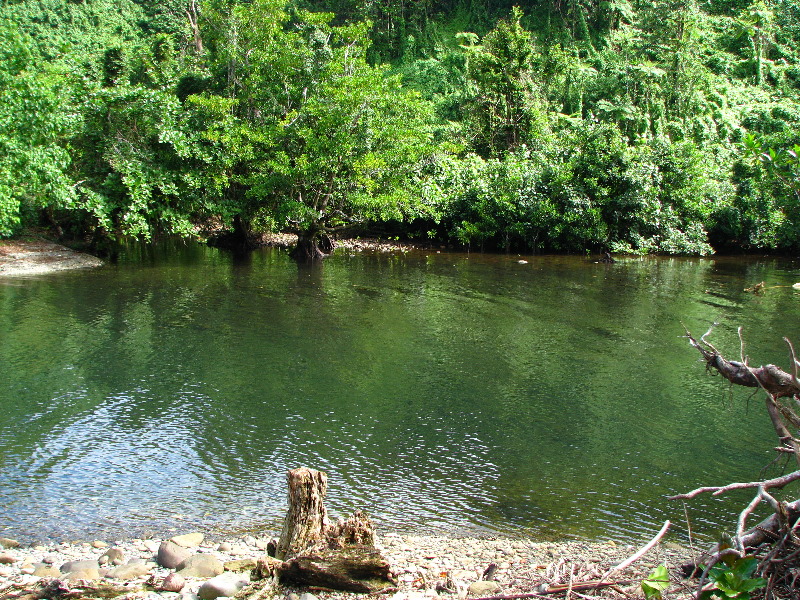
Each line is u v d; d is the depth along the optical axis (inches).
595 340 470.6
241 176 845.8
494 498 245.8
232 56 888.3
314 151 793.6
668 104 1412.4
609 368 406.9
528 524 226.1
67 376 376.5
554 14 1904.5
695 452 288.2
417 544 209.8
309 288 660.7
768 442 299.1
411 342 462.6
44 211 864.3
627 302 601.9
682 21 1439.5
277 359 418.9
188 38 1518.2
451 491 250.7
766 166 223.8
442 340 468.8
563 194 966.4
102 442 290.8
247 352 432.8
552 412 335.0
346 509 235.3
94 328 484.4
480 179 1020.5
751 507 150.8
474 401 349.4
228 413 327.0
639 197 951.0
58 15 1978.3
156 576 184.9
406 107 906.1
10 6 1909.4
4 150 710.5
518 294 638.5
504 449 289.9
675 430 312.7
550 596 157.9
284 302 590.9
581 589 162.1
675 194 991.6
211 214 878.4
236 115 898.1
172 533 218.5
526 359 425.1
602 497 247.1
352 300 603.5
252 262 845.2
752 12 1702.8
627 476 265.1
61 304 561.9
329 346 450.6
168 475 261.1
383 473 265.3
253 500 242.4
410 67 1834.4
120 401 339.9
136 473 262.4
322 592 171.6
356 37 900.6
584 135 1019.3
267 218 926.4
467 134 1321.4
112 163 772.0
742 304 593.0
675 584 167.8
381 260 879.7
